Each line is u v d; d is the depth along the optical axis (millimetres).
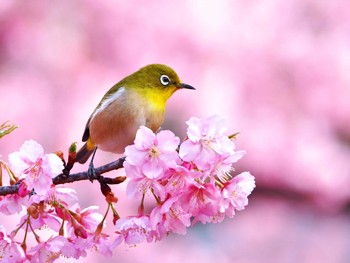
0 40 16297
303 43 16609
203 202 4676
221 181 4824
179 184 4625
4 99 15516
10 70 16062
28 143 4723
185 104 15992
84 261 14062
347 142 17500
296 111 16828
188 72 16109
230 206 4816
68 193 4891
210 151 4582
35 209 4836
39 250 4945
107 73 16219
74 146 5027
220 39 16297
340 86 16750
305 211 17438
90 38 16453
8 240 4914
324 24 17078
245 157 16781
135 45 16297
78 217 5027
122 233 5004
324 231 17078
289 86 16703
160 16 16359
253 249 16469
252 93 16516
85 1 16469
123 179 5121
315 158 16906
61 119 15680
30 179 4707
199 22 16266
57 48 16250
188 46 16250
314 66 16703
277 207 17219
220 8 16469
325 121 17109
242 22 16531
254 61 16375
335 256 16672
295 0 16781
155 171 4551
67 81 16062
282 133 16703
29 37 16250
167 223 4809
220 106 16016
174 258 15586
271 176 17031
